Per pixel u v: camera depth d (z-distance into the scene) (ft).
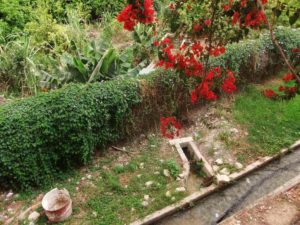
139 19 8.55
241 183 14.30
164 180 13.83
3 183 12.91
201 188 13.83
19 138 12.25
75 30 20.29
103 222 12.12
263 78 19.95
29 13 21.70
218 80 11.57
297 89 8.97
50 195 12.40
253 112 17.47
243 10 8.27
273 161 15.33
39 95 13.62
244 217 11.69
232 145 15.72
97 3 24.12
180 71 10.53
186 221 12.73
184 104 16.63
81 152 13.84
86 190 13.35
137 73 16.84
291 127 16.70
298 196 12.38
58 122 12.85
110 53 16.21
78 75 16.34
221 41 9.97
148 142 15.67
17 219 12.14
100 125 14.11
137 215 12.47
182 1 9.58
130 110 14.80
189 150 15.74
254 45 18.44
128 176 14.02
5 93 16.56
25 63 16.97
